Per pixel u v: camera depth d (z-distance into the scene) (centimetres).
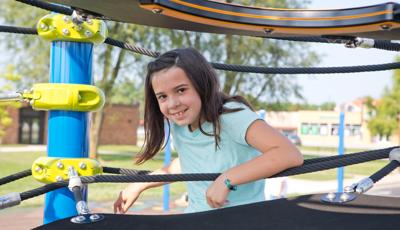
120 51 1365
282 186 563
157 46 1352
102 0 114
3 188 765
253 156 145
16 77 1171
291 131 3281
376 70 185
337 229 94
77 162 152
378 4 105
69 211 153
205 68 137
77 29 152
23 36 1280
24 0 151
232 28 138
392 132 2273
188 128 148
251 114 136
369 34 138
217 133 138
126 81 1422
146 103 152
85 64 157
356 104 3150
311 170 117
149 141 156
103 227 102
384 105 2191
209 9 116
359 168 1403
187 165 151
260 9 121
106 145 2692
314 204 110
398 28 120
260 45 1422
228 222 102
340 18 112
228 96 146
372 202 111
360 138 3097
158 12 109
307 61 1472
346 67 186
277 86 1491
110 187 816
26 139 2461
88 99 155
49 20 153
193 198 152
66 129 154
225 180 121
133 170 169
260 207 110
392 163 109
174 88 133
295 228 96
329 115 3186
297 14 119
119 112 2738
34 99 152
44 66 1309
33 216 559
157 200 727
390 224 96
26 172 160
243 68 186
